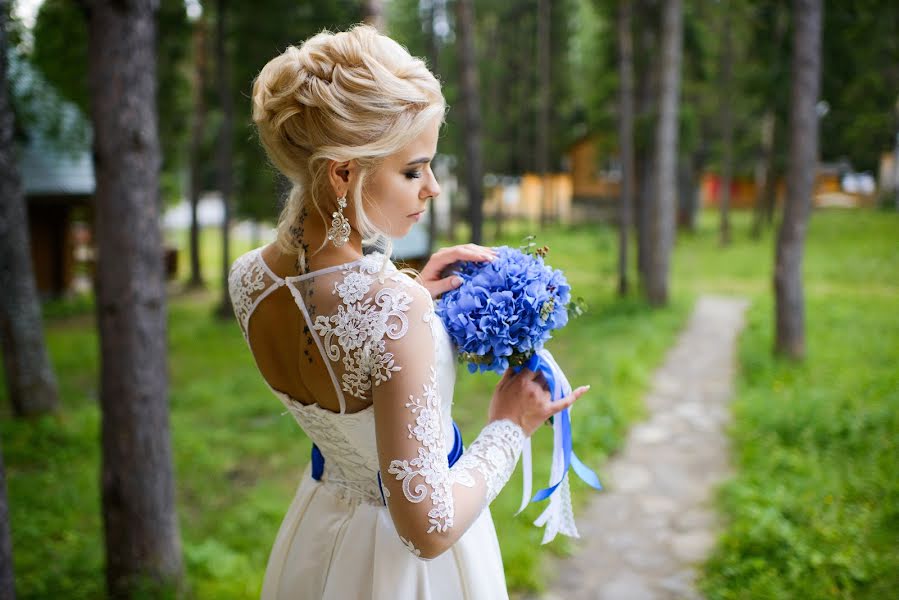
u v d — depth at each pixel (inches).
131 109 119.3
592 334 373.1
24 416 256.8
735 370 312.8
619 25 525.7
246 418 261.9
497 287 48.9
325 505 52.4
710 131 1021.8
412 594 48.6
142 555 127.0
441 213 953.5
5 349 255.9
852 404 219.1
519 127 1053.2
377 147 39.3
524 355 48.1
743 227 1072.2
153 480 126.8
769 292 537.3
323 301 41.6
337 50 40.4
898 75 560.1
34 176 547.2
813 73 279.7
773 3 497.7
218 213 1476.4
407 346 39.6
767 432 210.7
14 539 161.5
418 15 586.9
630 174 508.7
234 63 507.5
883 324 361.4
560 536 154.7
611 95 588.7
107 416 125.7
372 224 41.6
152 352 125.3
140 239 121.6
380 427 39.9
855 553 134.0
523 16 984.9
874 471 169.2
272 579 55.4
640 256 561.0
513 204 1306.6
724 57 804.6
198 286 656.4
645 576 142.2
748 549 142.0
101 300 123.9
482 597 51.4
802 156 283.9
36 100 390.0
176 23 471.5
